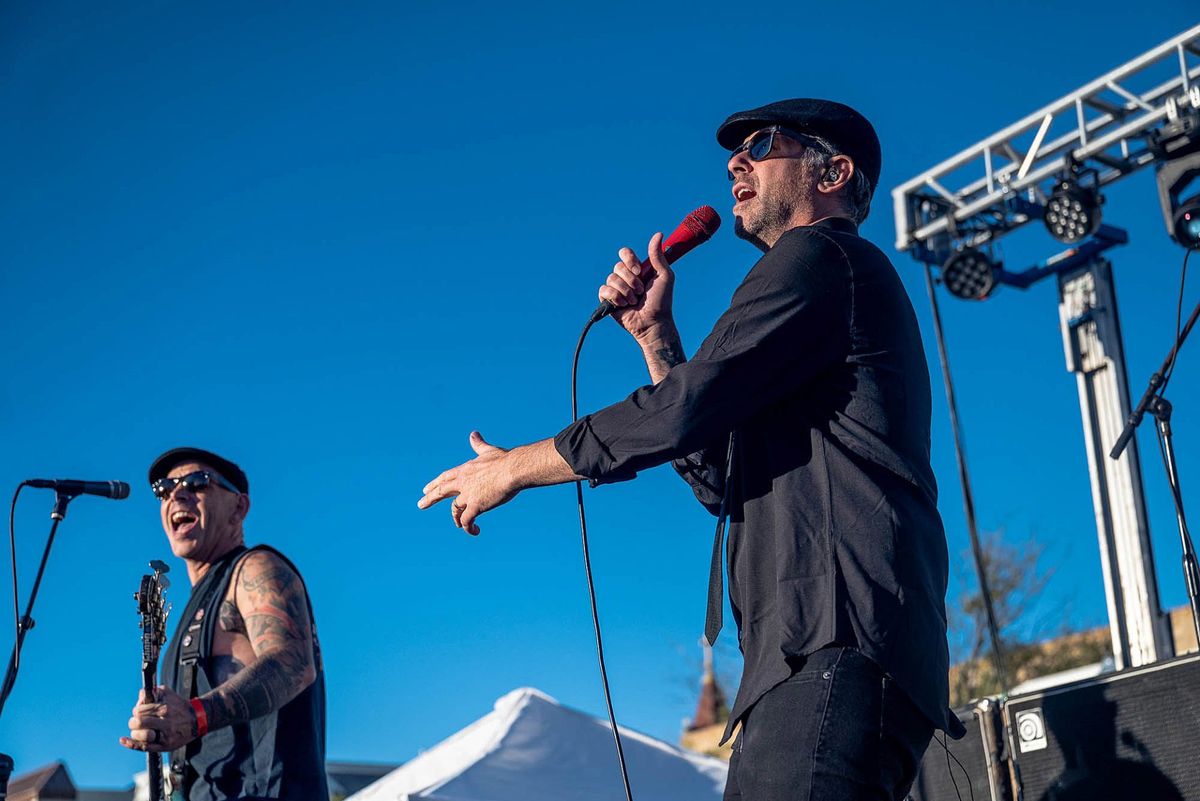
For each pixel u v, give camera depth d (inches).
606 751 254.7
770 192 96.7
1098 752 122.2
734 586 87.0
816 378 86.3
